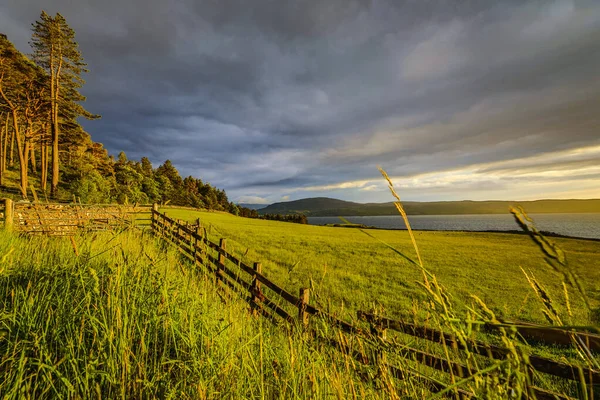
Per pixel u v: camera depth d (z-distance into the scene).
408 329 2.28
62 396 1.77
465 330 0.81
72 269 3.04
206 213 61.12
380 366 1.85
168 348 2.51
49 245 4.72
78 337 2.10
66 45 35.78
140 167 91.31
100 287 2.73
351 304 7.97
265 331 3.27
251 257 14.35
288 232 33.12
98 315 2.48
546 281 12.66
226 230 26.75
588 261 17.06
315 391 1.92
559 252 0.50
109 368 2.00
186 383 2.01
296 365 2.25
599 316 0.50
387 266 15.64
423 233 43.84
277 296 5.50
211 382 1.90
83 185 28.59
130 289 2.80
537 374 1.71
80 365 2.11
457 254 21.34
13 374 1.81
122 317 2.44
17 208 8.59
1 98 34.12
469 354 0.83
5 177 44.50
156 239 6.20
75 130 42.81
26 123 38.91
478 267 16.53
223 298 3.88
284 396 1.93
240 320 3.09
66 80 37.94
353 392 1.82
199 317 2.75
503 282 12.89
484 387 0.84
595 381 1.14
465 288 11.58
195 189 119.00
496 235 40.66
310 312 3.35
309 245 22.38
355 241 27.17
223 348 2.31
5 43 29.70
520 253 22.95
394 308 8.20
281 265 13.70
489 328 0.78
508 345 0.75
